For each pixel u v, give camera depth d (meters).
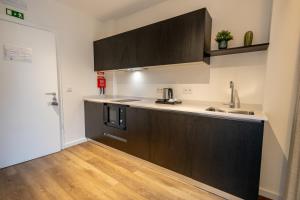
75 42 2.87
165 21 2.12
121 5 2.67
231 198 1.59
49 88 2.53
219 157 1.59
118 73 3.31
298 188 1.31
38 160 2.37
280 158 1.59
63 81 2.74
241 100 1.97
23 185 1.79
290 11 1.47
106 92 3.44
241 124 1.45
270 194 1.64
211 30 2.13
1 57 2.05
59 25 2.62
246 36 1.76
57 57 2.63
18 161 2.26
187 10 2.33
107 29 3.29
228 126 1.51
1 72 2.06
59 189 1.73
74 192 1.69
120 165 2.23
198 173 1.73
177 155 1.88
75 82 2.92
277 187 1.62
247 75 1.92
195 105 2.11
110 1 2.55
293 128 1.45
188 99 2.41
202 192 1.71
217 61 2.12
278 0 1.51
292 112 1.51
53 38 2.55
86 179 1.91
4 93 2.10
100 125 2.79
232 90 1.94
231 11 1.98
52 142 2.61
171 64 2.14
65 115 2.81
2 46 2.05
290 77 1.51
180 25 1.99
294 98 1.50
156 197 1.63
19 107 2.23
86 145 2.95
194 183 1.81
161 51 2.19
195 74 2.32
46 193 1.67
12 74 2.15
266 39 1.79
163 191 1.72
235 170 1.51
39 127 2.45
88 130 3.06
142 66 2.42
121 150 2.50
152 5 2.67
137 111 2.22
